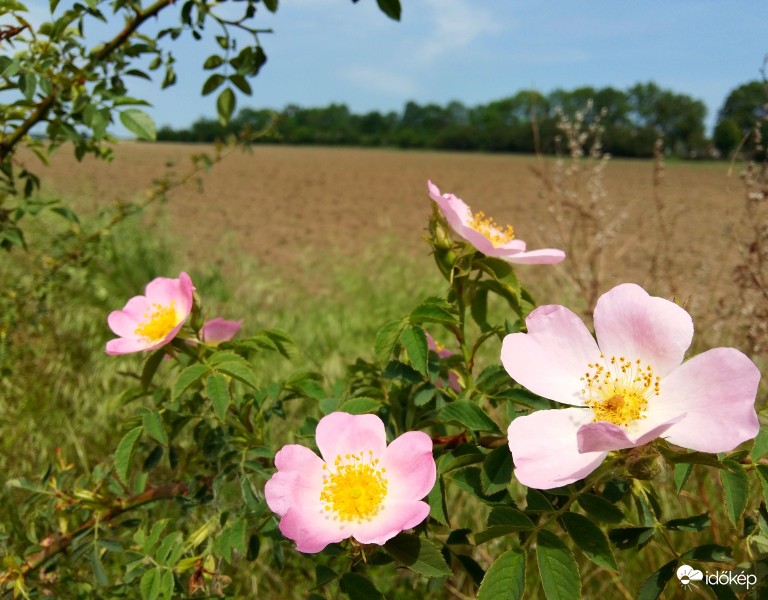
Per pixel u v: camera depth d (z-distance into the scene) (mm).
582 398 1358
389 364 1570
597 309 1417
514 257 1572
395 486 1395
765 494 1211
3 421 3176
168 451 2053
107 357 3814
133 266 5539
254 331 4582
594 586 2375
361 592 1313
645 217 10359
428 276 6586
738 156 3029
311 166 27859
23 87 2051
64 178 15117
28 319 3695
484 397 1555
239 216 12664
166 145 49125
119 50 2307
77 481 2072
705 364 1249
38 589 1880
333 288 6910
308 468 1440
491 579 1186
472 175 25234
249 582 2385
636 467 1129
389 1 1812
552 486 1168
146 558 1710
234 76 2125
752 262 2791
